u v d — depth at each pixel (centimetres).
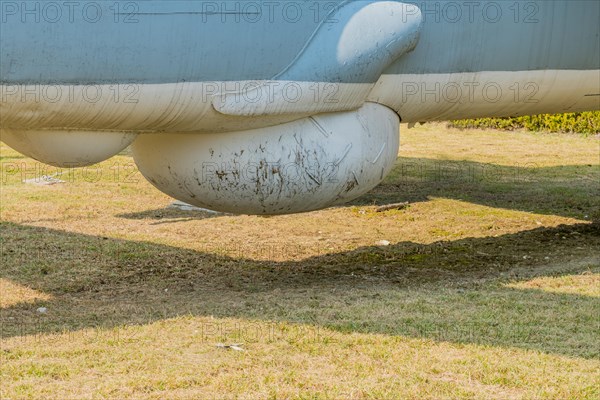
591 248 1036
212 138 749
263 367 609
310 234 1108
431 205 1311
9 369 603
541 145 1978
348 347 648
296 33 718
